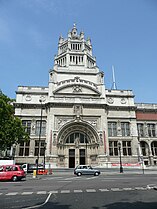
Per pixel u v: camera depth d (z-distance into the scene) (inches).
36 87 2027.6
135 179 893.2
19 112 1891.0
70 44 2511.1
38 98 1978.3
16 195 488.7
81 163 1845.5
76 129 1911.9
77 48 2522.1
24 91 1969.7
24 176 898.1
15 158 1747.0
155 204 379.2
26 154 1795.0
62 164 1788.9
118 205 374.3
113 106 2036.2
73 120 1870.1
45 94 2005.4
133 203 390.3
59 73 2100.1
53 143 1777.8
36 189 589.3
